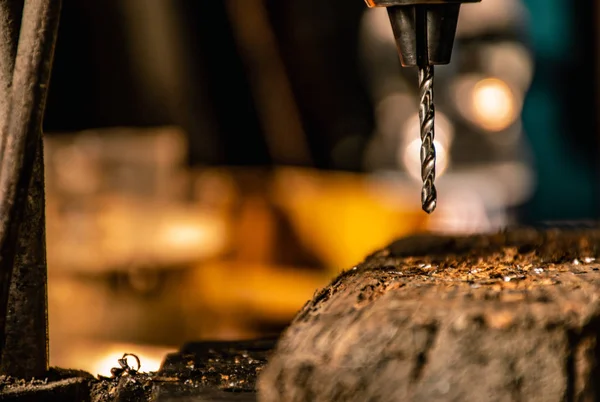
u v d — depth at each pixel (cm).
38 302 250
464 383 189
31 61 215
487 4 811
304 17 947
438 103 822
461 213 802
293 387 197
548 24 934
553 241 308
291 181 857
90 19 801
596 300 195
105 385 262
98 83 821
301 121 960
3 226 214
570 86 952
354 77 947
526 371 188
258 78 868
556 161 960
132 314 669
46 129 819
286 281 781
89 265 671
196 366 278
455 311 193
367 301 210
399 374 191
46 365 254
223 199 830
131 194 757
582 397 189
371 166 876
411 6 214
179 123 855
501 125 822
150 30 805
